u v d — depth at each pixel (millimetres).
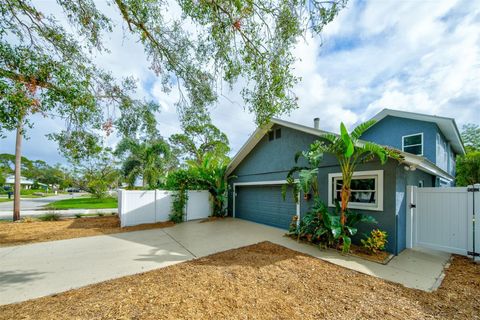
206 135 19531
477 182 13664
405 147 10109
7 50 3318
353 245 5625
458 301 2969
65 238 6652
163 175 14211
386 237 5180
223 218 11031
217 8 3721
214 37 4043
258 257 4723
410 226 5609
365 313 2637
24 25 3719
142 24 4215
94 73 4664
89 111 4570
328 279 3633
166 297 2916
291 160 8008
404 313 2656
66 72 3779
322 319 2496
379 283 3510
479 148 19812
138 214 9055
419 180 6680
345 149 5070
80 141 4879
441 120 9039
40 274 3844
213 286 3264
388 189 5254
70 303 2795
